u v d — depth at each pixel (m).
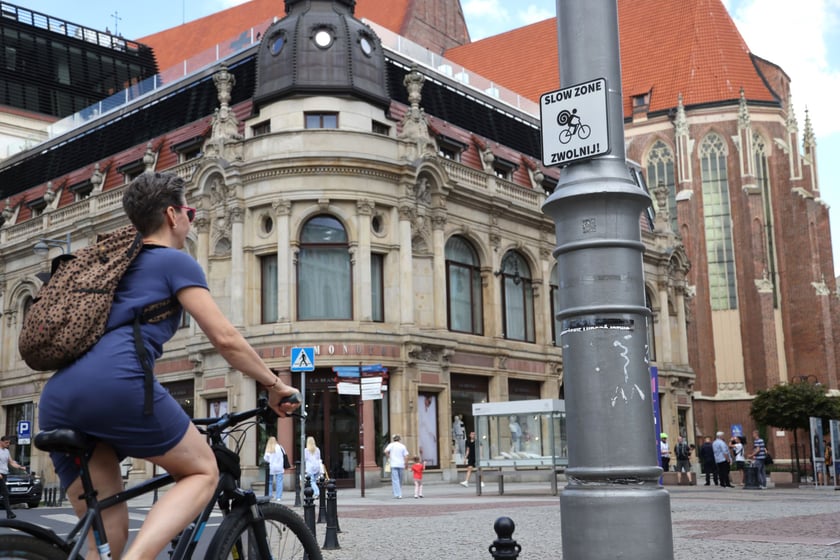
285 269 35.50
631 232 5.59
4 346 48.31
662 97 85.50
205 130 40.84
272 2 79.62
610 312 5.43
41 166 51.22
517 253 44.41
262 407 4.48
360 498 27.84
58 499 34.69
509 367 42.00
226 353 4.11
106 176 45.69
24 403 46.56
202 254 37.88
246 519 4.49
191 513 3.95
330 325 35.28
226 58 42.50
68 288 3.91
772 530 14.26
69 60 68.56
